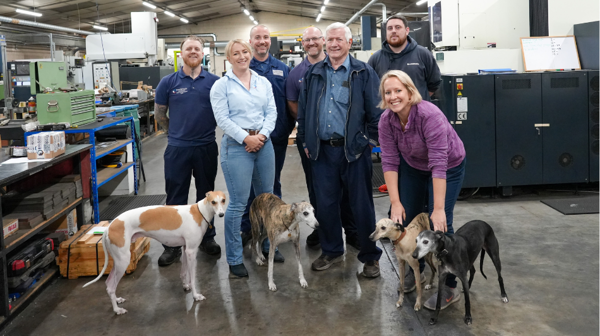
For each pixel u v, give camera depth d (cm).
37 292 293
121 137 524
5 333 248
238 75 298
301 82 331
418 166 271
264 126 301
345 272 318
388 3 1862
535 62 511
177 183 346
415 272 259
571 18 525
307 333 241
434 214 240
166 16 2342
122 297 288
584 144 487
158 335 244
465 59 519
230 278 313
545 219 417
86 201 374
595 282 289
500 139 482
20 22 1427
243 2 2325
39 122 396
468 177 487
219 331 246
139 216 271
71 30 1733
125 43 1094
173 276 319
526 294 277
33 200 302
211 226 311
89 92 443
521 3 550
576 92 479
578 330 236
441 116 239
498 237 375
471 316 252
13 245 263
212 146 348
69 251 312
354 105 291
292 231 288
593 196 481
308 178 353
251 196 376
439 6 580
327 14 2475
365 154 296
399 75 237
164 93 342
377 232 255
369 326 247
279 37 1906
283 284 302
